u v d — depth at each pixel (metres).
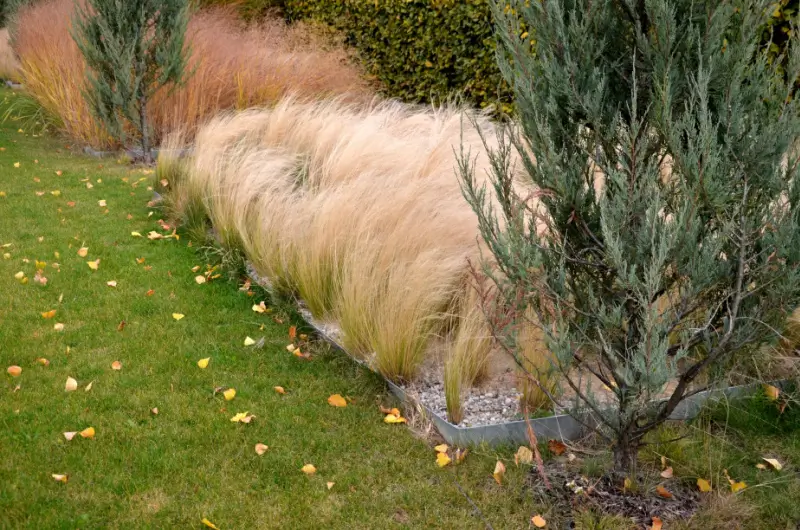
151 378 3.76
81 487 2.88
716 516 2.77
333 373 3.96
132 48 7.84
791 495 2.93
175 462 3.08
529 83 2.59
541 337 3.45
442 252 4.20
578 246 2.77
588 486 2.96
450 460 3.17
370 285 4.06
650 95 2.53
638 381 2.62
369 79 9.71
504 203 2.81
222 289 4.97
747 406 3.50
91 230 5.91
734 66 2.42
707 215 2.54
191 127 8.68
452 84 9.17
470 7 8.36
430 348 4.01
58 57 9.16
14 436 3.17
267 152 6.34
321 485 3.00
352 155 5.75
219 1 11.66
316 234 4.68
